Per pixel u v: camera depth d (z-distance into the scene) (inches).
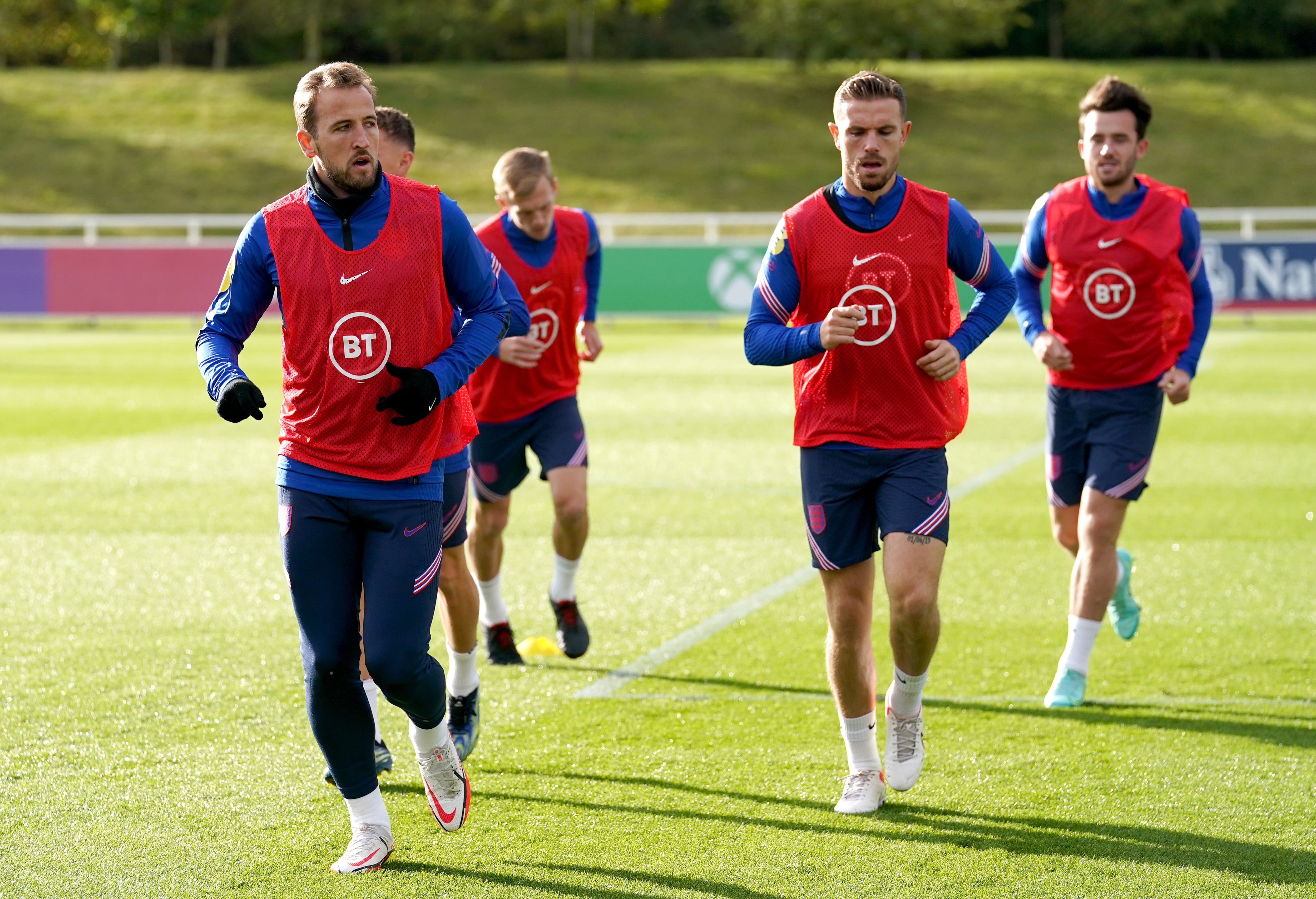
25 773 291.0
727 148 2438.5
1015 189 2283.5
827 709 339.3
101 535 542.6
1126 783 285.1
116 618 420.5
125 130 2464.3
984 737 316.2
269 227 238.8
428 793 253.6
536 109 2583.7
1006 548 522.6
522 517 592.7
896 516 267.4
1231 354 1168.8
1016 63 2906.0
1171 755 301.6
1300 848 251.0
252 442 775.7
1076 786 283.6
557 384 392.8
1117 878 238.8
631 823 265.7
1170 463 701.9
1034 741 312.7
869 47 2669.8
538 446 394.3
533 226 386.0
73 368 1106.7
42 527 556.4
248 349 1270.9
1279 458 712.4
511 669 378.9
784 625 421.4
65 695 344.8
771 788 284.4
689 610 440.5
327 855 250.2
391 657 236.1
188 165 2340.1
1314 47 3280.0
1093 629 343.0
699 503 615.8
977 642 397.7
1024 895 232.1
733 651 392.2
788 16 2682.1
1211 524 559.5
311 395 239.9
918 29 2682.1
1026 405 936.3
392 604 239.3
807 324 275.9
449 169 2314.2
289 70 2792.8
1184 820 264.8
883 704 348.2
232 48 3248.0
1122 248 349.1
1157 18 3080.7
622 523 575.5
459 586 298.2
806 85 2714.1
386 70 2815.0
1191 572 482.0
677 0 3405.5
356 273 236.5
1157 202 351.9
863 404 269.7
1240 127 2514.8
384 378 238.8
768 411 901.8
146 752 304.0
